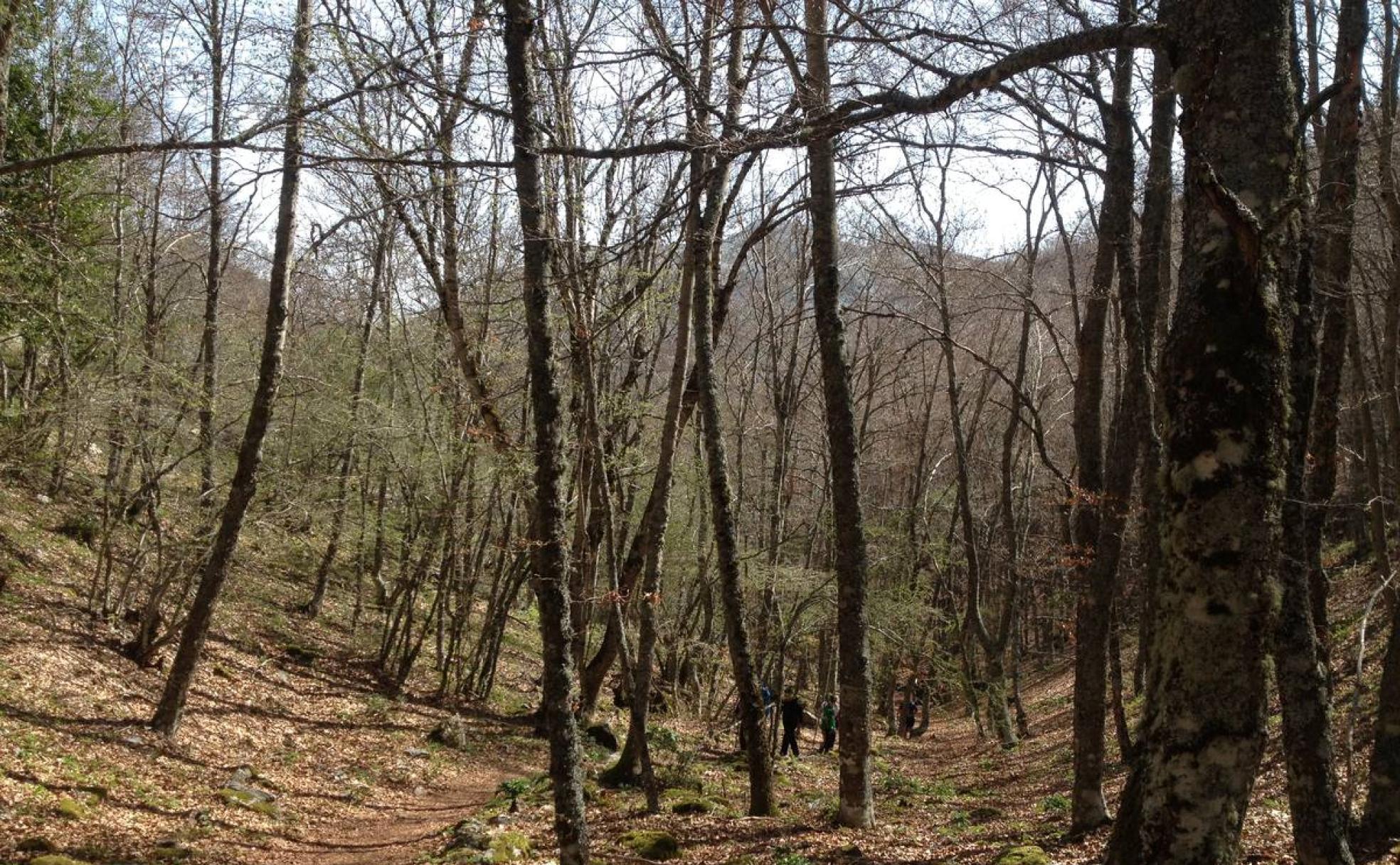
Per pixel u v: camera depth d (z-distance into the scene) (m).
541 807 13.69
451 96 6.82
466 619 23.84
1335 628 19.50
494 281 15.92
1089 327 11.16
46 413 16.66
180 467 20.72
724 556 13.06
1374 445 10.79
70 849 9.30
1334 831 6.59
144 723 13.80
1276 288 4.01
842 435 11.64
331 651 23.38
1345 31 8.14
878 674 33.81
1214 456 3.92
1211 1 4.24
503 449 16.41
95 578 17.06
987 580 36.66
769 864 10.05
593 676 19.30
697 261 12.77
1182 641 3.91
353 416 19.98
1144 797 3.96
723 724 24.56
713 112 6.44
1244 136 4.12
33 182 13.34
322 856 11.30
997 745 27.05
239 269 28.03
